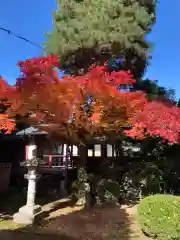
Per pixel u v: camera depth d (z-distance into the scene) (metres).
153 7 11.68
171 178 12.03
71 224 8.13
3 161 14.66
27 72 5.81
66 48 10.74
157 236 6.64
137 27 10.64
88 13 10.98
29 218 8.17
